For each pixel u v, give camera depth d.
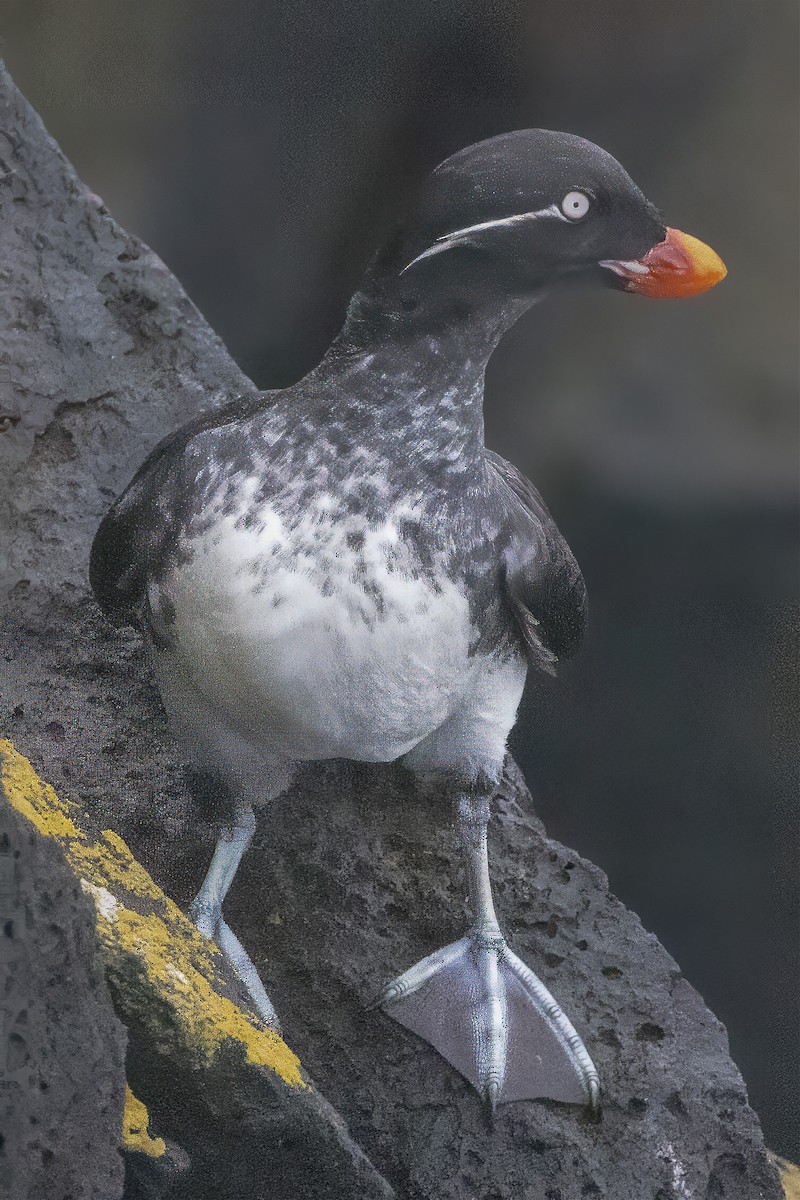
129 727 6.50
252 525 4.97
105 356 7.70
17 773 4.60
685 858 12.14
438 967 6.14
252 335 12.86
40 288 7.60
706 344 16.62
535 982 6.15
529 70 15.34
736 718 13.21
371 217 10.85
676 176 16.75
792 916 11.65
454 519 5.16
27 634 6.80
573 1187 5.72
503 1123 5.82
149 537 5.28
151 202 13.37
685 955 11.59
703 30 15.95
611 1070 6.09
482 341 5.14
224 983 4.67
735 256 16.88
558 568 5.62
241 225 12.98
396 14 11.74
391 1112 5.81
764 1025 10.88
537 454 16.20
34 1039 3.58
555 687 12.91
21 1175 3.45
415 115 11.77
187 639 5.22
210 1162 4.42
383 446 5.05
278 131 12.00
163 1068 4.21
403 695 5.23
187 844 6.18
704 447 16.38
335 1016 6.06
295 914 6.35
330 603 4.97
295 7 11.95
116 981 4.11
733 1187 6.08
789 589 15.59
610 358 16.56
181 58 12.88
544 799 12.44
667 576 15.73
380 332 5.11
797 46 16.25
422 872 6.62
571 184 4.98
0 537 7.01
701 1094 6.15
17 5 13.05
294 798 6.69
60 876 3.79
